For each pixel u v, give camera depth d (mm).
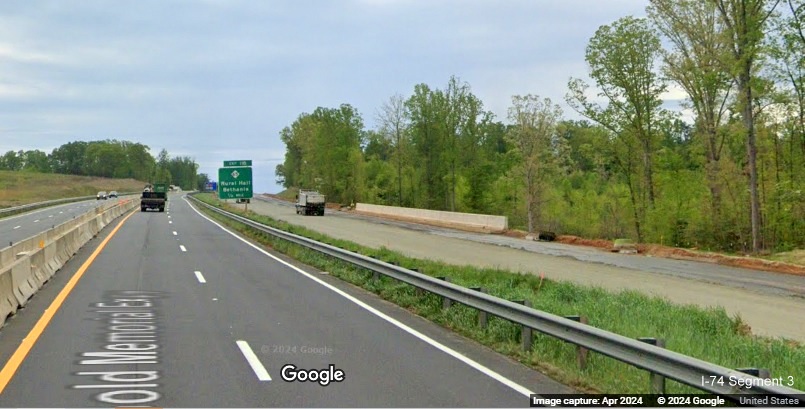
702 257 31922
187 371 9477
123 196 148500
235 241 36938
